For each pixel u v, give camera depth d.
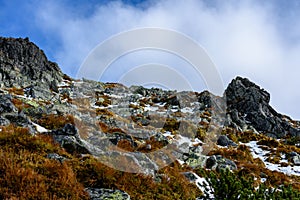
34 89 31.16
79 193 9.08
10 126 13.42
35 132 14.25
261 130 34.72
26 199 8.17
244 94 40.00
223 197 10.37
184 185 12.62
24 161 9.98
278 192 10.25
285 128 35.25
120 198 9.43
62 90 36.94
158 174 13.10
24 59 41.81
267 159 23.12
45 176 9.30
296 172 20.86
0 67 36.62
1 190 8.28
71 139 13.24
